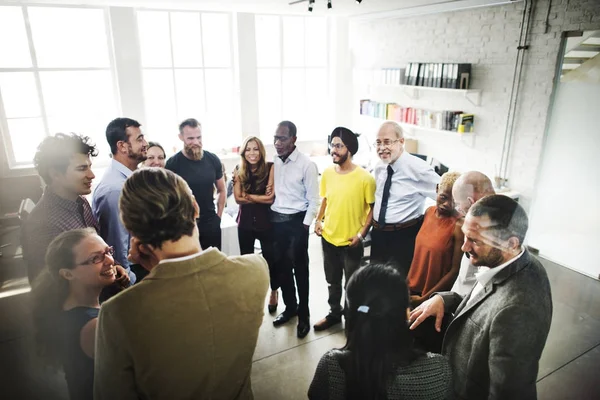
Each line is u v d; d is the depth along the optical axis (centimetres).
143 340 64
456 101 408
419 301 153
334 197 218
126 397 68
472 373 99
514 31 326
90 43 432
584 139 230
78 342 95
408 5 419
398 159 213
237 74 526
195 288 68
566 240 218
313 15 550
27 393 141
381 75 513
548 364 186
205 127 538
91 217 149
